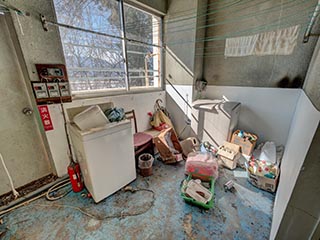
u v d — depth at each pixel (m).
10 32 1.43
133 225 1.37
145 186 1.86
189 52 2.56
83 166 1.56
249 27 2.20
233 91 2.56
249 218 1.43
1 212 1.46
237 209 1.53
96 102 2.08
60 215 1.46
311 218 0.75
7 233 1.30
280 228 0.86
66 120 1.82
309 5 1.73
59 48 1.64
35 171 1.83
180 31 2.59
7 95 1.53
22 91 1.61
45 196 1.69
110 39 2.20
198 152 2.12
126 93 2.45
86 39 1.99
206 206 1.50
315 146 0.67
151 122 2.89
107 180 1.62
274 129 2.28
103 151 1.52
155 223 1.39
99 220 1.42
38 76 1.55
